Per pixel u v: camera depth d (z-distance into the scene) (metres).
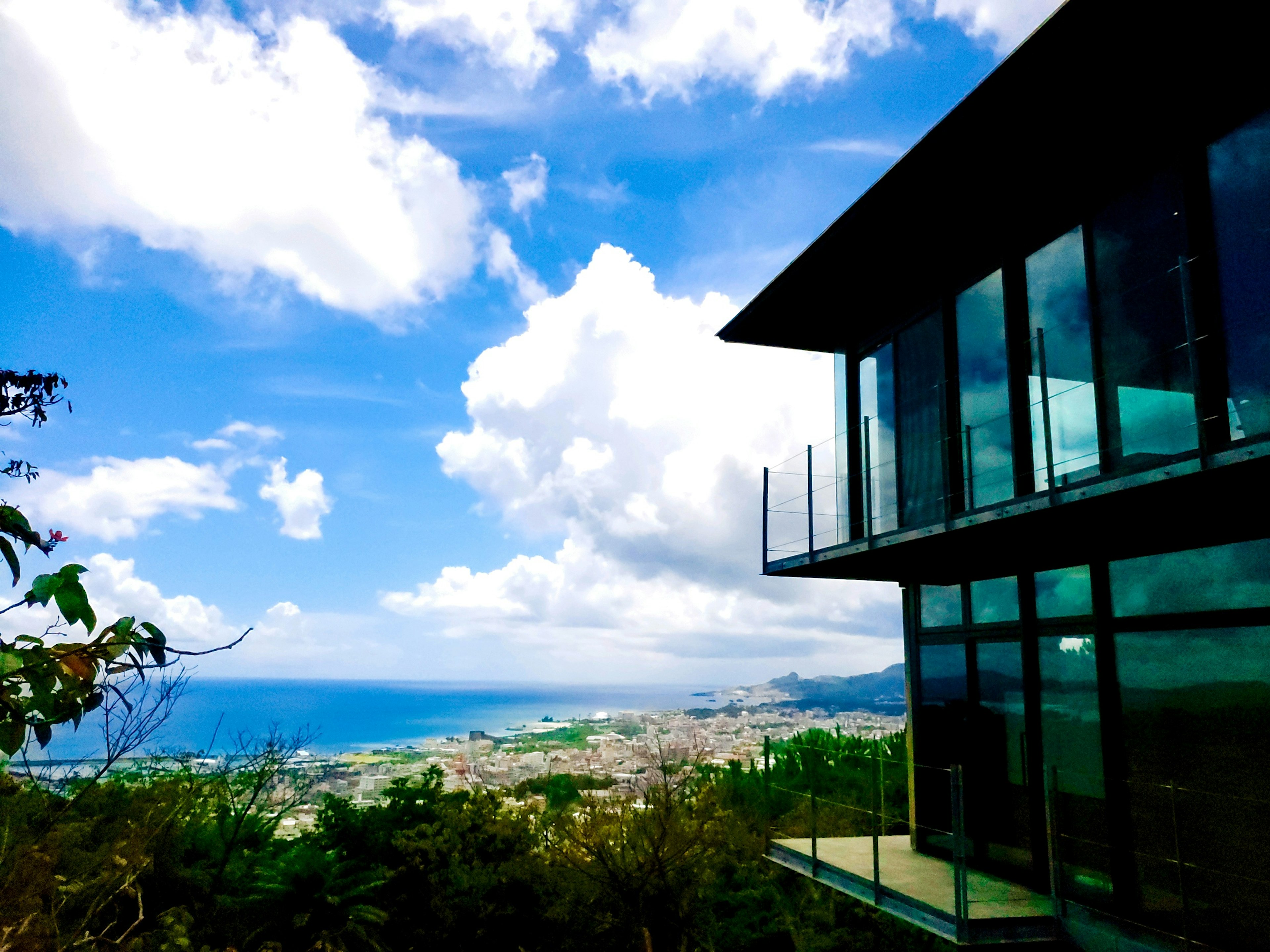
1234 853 5.99
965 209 8.53
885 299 10.59
